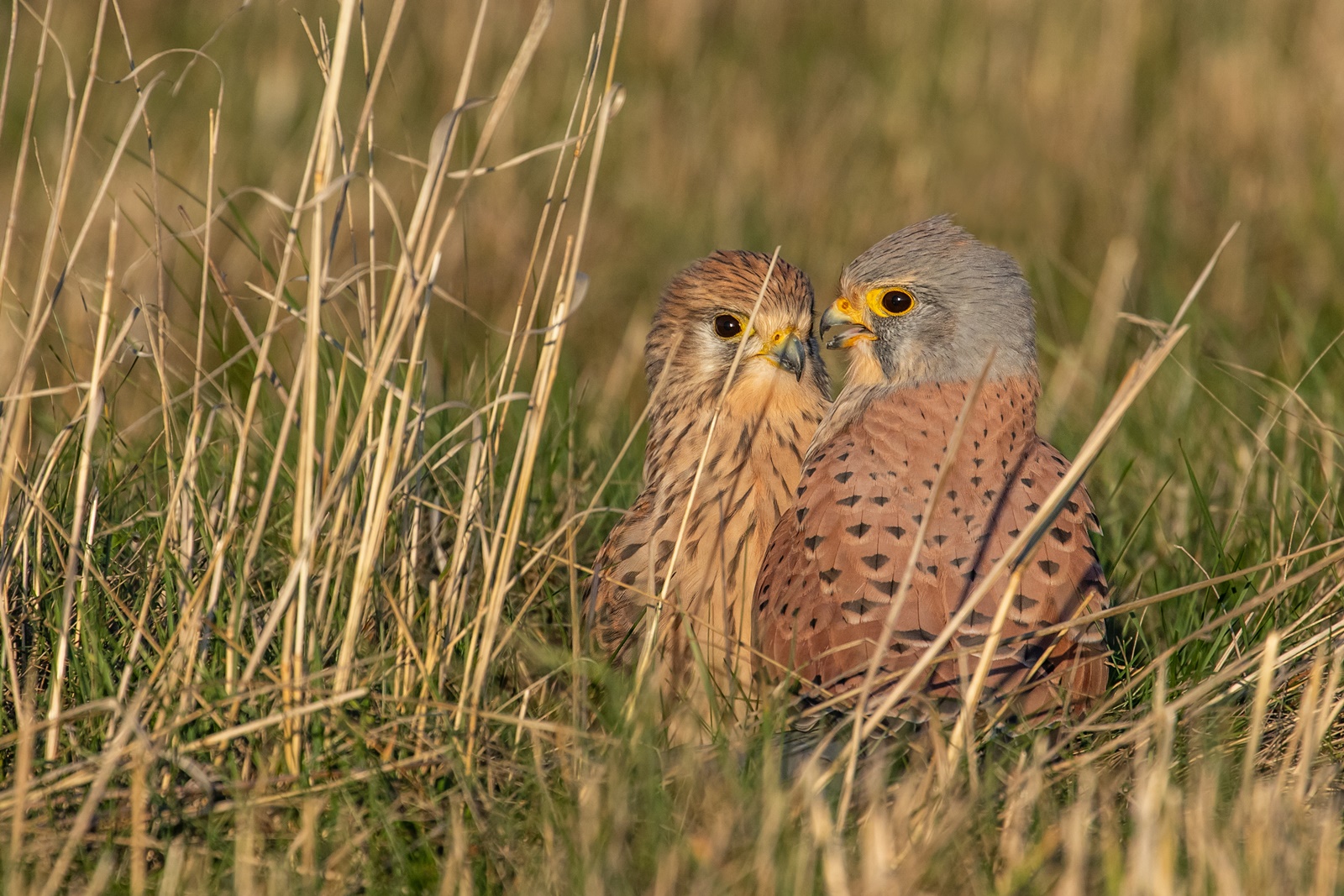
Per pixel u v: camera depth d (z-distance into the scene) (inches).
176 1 860.0
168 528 313.7
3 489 294.5
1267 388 478.3
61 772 266.2
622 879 239.3
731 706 305.6
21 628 313.7
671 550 352.2
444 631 311.0
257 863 249.8
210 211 307.3
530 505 406.6
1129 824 269.7
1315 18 831.1
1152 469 444.1
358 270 291.4
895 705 281.7
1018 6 901.8
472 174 284.7
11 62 299.0
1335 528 373.7
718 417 350.0
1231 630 345.7
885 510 314.3
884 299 354.3
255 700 288.4
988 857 248.4
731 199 733.3
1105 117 804.6
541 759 283.1
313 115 742.5
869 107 828.0
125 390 532.7
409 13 847.1
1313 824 254.2
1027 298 352.2
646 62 864.3
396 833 268.8
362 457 303.4
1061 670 301.4
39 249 587.2
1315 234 649.0
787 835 248.7
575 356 593.6
